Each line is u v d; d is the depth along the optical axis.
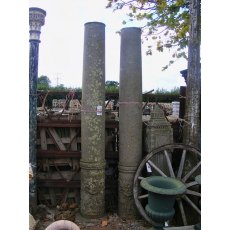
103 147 3.59
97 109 3.49
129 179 3.58
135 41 3.56
